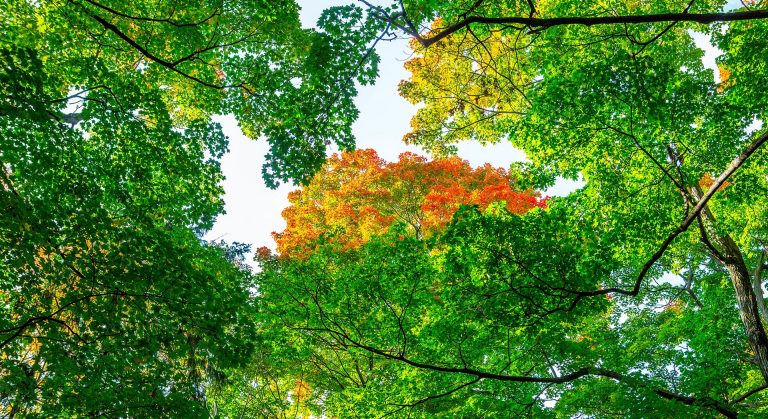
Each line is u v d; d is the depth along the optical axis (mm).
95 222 5895
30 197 6324
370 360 12398
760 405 11820
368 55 6883
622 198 9930
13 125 6262
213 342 6328
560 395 9961
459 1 8820
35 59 5641
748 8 8211
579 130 8797
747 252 13766
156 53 8695
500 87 13125
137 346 6203
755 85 8422
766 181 10531
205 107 10203
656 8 9656
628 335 12641
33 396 5734
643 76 7555
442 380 9094
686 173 9195
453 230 7699
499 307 8039
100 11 7891
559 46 10031
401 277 8508
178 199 8602
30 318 5859
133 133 7859
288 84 9328
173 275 6145
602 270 7730
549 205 8805
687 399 8195
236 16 8875
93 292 6184
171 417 5980
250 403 14992
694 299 15102
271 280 8664
